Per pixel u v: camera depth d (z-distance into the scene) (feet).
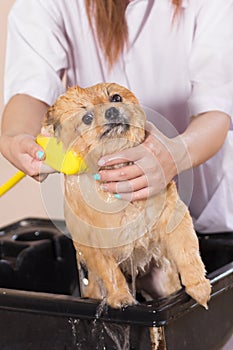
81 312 3.08
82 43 4.54
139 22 4.41
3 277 4.38
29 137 3.50
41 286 4.47
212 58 4.17
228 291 3.47
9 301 3.22
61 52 4.50
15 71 4.44
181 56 4.44
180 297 3.11
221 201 4.54
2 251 4.57
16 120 4.12
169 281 3.54
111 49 4.42
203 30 4.26
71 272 4.52
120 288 3.15
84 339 3.12
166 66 4.48
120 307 3.02
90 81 4.60
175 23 4.38
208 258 4.19
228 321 3.50
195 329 3.21
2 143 3.53
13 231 4.79
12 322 3.25
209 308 3.31
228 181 4.54
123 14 4.38
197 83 4.21
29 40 4.47
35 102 4.33
